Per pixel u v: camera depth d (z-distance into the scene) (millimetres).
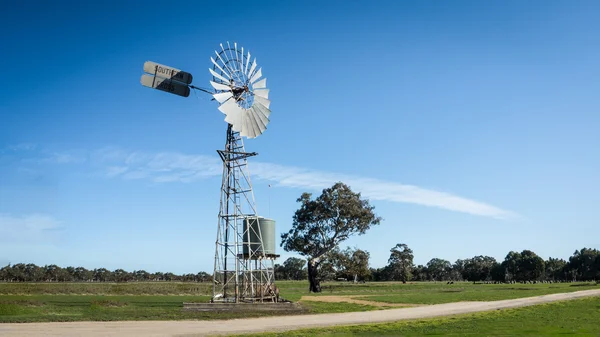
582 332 30859
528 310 41625
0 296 55000
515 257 178250
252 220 47969
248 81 48781
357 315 39031
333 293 74750
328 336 28297
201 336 27312
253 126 47531
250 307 42344
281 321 34781
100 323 32281
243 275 47375
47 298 54906
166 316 36500
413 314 39250
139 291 71875
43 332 27516
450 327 32375
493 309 42719
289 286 110750
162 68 45344
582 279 184000
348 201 87500
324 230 88562
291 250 88812
